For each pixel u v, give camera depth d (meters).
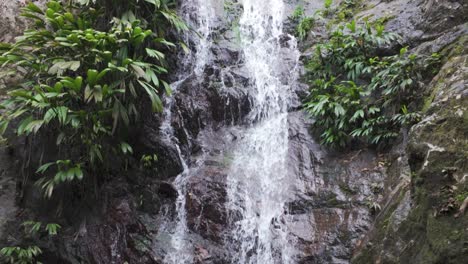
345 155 4.84
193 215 4.50
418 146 3.26
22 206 4.61
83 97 4.34
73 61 4.21
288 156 4.96
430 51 4.69
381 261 3.31
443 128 3.19
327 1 6.27
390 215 3.62
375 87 4.84
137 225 4.47
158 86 4.79
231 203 4.50
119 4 4.93
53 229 4.25
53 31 4.91
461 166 2.86
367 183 4.40
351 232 4.04
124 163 4.80
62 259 4.32
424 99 4.39
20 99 4.26
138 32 4.48
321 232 4.17
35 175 4.68
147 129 5.00
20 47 4.48
